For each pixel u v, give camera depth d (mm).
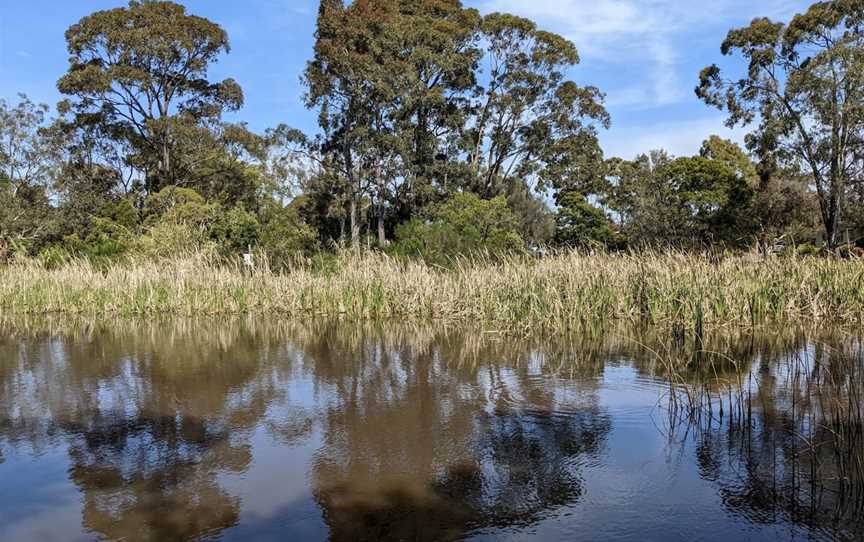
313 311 15398
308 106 32750
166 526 4066
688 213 32969
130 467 5117
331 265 17766
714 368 7895
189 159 37406
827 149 30469
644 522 3949
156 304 16031
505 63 39000
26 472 5051
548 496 4379
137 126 37906
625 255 13992
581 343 10195
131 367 9125
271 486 4660
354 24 30859
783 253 14211
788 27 32062
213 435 5898
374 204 35188
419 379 7934
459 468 4926
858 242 28516
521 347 9992
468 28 37125
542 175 40094
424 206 33969
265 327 13312
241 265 19125
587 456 5094
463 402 6793
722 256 13820
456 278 15039
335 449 5414
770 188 35406
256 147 38594
